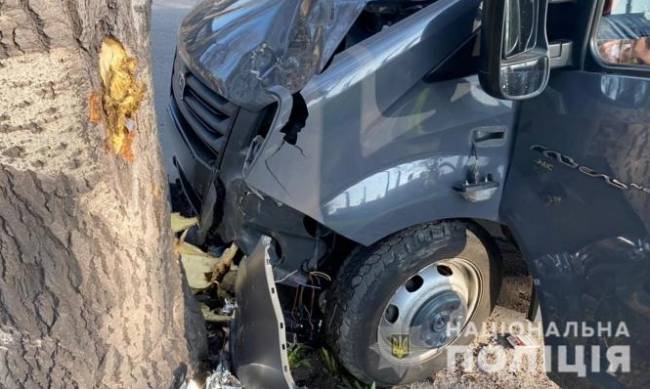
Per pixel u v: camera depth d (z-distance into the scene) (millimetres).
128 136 1774
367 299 2492
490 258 2709
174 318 2172
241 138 2469
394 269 2475
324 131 2205
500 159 2410
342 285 2527
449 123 2307
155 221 1972
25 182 1594
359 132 2234
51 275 1729
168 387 2129
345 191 2273
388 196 2314
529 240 2367
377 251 2471
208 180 2701
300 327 2734
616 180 2039
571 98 2141
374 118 2232
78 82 1571
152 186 1935
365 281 2479
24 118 1528
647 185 1947
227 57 2812
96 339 1867
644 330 2047
